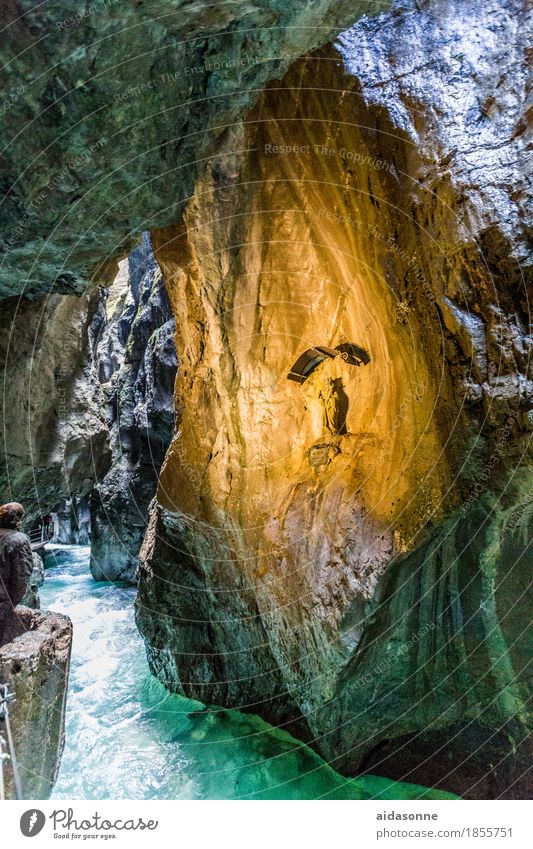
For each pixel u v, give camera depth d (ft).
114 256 25.44
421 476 16.87
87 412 35.60
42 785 14.17
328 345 23.88
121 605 47.47
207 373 27.27
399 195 16.35
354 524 19.22
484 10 16.69
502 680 18.75
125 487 55.88
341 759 21.09
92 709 29.14
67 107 15.85
